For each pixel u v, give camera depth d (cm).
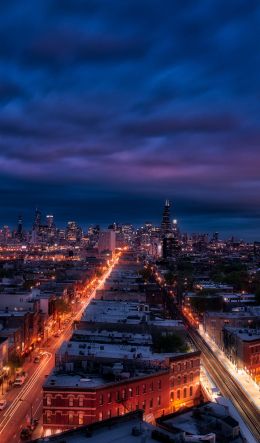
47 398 12112
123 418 8394
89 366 13738
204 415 9275
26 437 12006
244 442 8731
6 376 16275
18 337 18938
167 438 7719
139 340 16588
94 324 18775
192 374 14650
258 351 18312
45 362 19000
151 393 13275
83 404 12050
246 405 14450
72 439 7694
